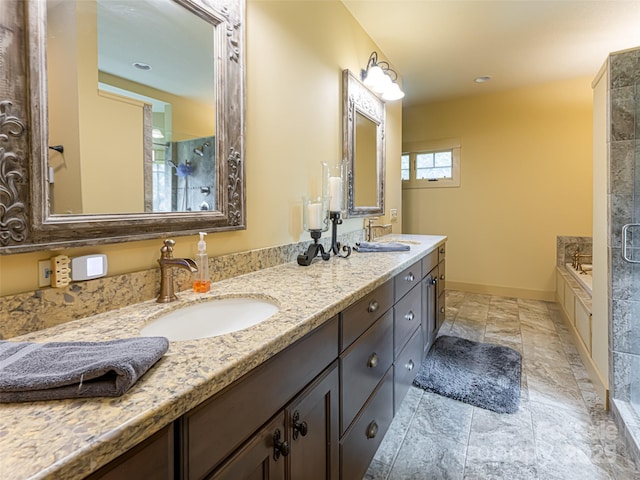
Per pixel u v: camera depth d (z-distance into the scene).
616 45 2.83
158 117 1.12
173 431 0.56
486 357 2.52
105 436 0.45
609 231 1.79
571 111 3.76
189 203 1.22
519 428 1.73
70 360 0.57
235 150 1.38
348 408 1.17
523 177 4.04
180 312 1.06
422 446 1.62
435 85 3.80
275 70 1.67
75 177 0.89
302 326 0.88
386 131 3.13
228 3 1.34
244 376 0.70
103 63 0.96
